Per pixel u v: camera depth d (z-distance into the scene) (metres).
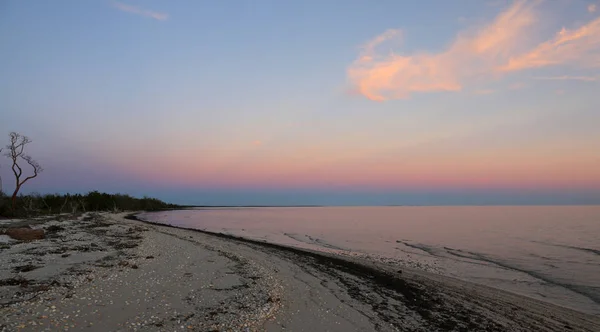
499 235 42.53
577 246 31.72
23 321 8.16
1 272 12.91
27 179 41.41
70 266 14.47
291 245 31.27
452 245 32.66
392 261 23.22
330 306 11.97
